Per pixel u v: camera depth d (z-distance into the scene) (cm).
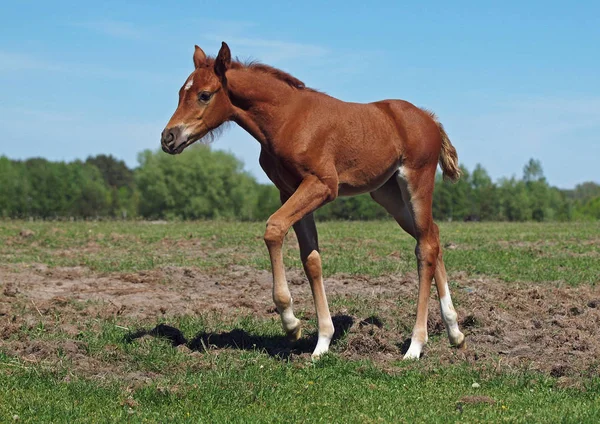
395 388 619
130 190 8319
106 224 2372
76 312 899
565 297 1011
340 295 1023
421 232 750
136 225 2333
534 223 2792
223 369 665
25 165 6506
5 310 885
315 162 687
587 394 602
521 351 746
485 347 769
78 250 1539
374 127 722
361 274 1207
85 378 634
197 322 850
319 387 619
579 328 834
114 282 1138
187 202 6494
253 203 6581
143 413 549
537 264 1329
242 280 1166
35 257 1395
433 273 745
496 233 2066
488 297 992
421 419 540
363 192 744
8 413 547
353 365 679
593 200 6488
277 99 688
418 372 660
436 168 771
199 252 1520
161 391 590
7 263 1320
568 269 1269
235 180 6500
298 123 687
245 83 682
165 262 1349
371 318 855
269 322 860
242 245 1639
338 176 712
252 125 693
